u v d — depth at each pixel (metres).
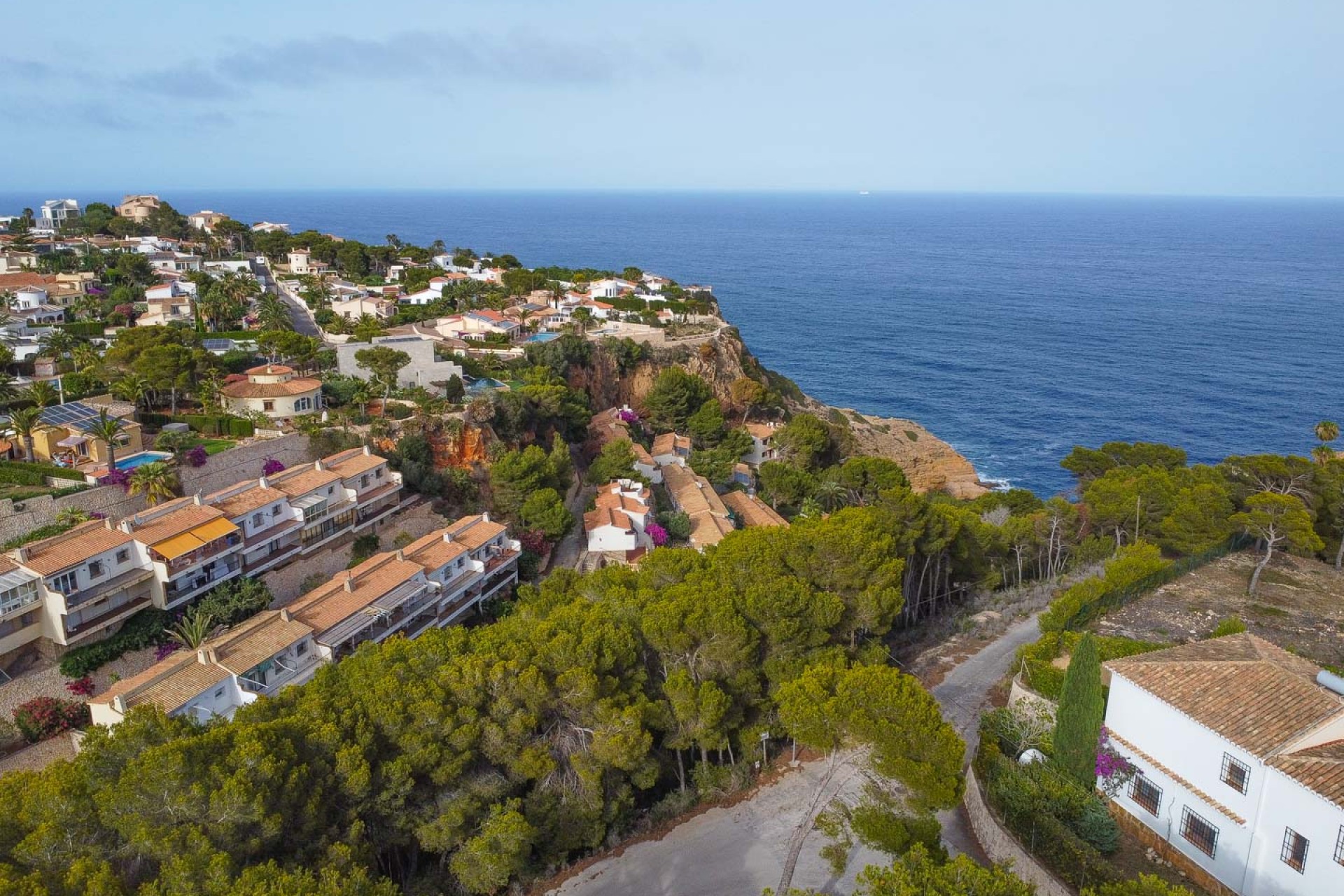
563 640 42.16
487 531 68.94
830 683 38.94
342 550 68.12
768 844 42.81
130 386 77.50
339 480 68.62
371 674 40.97
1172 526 77.00
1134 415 166.50
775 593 47.59
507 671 40.03
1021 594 74.25
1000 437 156.38
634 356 130.12
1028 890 25.69
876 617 49.66
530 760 39.31
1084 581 67.75
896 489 69.12
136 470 62.44
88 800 30.56
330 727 34.81
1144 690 39.25
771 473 102.56
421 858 40.44
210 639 51.81
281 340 94.31
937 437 155.25
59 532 55.91
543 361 116.06
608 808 41.94
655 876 40.75
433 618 60.72
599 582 52.34
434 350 106.88
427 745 36.69
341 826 33.75
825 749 35.72
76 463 66.62
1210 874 36.12
